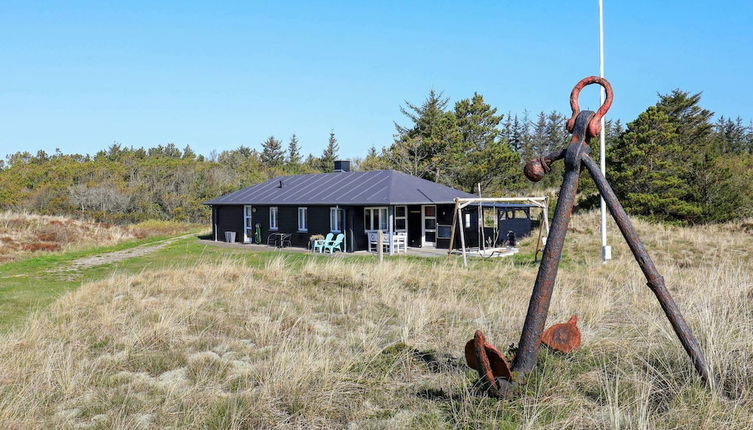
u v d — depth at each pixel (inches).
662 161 1317.7
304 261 823.1
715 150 1723.7
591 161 170.6
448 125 1980.8
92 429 181.5
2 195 1973.4
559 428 154.0
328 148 2886.3
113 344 283.4
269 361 233.6
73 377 223.6
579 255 882.8
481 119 2070.6
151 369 246.5
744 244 927.7
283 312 351.6
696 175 1327.5
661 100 1768.0
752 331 227.8
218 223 1397.6
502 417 161.2
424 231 1130.0
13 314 411.8
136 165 2359.7
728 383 176.2
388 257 908.6
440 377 208.4
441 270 553.3
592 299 348.5
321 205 1098.1
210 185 2305.6
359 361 230.2
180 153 3427.7
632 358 206.1
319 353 241.1
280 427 173.3
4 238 1108.5
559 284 438.6
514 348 195.0
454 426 162.9
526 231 1116.5
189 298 422.3
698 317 241.4
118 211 2034.9
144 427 179.3
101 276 690.2
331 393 190.2
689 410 157.9
